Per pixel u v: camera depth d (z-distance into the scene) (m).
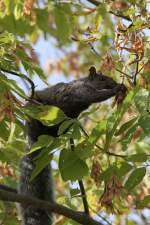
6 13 8.69
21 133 10.18
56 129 10.99
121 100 8.98
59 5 8.83
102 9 9.51
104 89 11.83
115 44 9.29
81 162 7.57
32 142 10.88
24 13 8.56
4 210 10.16
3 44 9.04
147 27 9.41
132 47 9.23
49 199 10.70
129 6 9.80
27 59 9.11
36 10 8.70
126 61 9.74
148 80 8.69
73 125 7.61
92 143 7.47
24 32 8.84
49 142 7.57
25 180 10.62
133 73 9.81
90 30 10.10
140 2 9.71
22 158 10.53
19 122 8.59
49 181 10.77
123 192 7.70
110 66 9.26
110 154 7.86
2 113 7.80
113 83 12.09
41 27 8.78
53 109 7.67
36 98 11.65
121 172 7.70
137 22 9.32
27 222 10.18
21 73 8.80
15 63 9.08
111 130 7.41
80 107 11.87
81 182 9.16
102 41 9.93
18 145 10.13
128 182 7.52
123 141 7.41
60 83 11.97
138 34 9.23
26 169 10.55
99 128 7.46
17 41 9.21
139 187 11.95
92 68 12.12
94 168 7.82
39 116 7.75
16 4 8.59
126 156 7.70
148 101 7.43
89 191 11.12
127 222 11.92
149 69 8.87
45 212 10.23
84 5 10.31
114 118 7.45
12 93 8.14
